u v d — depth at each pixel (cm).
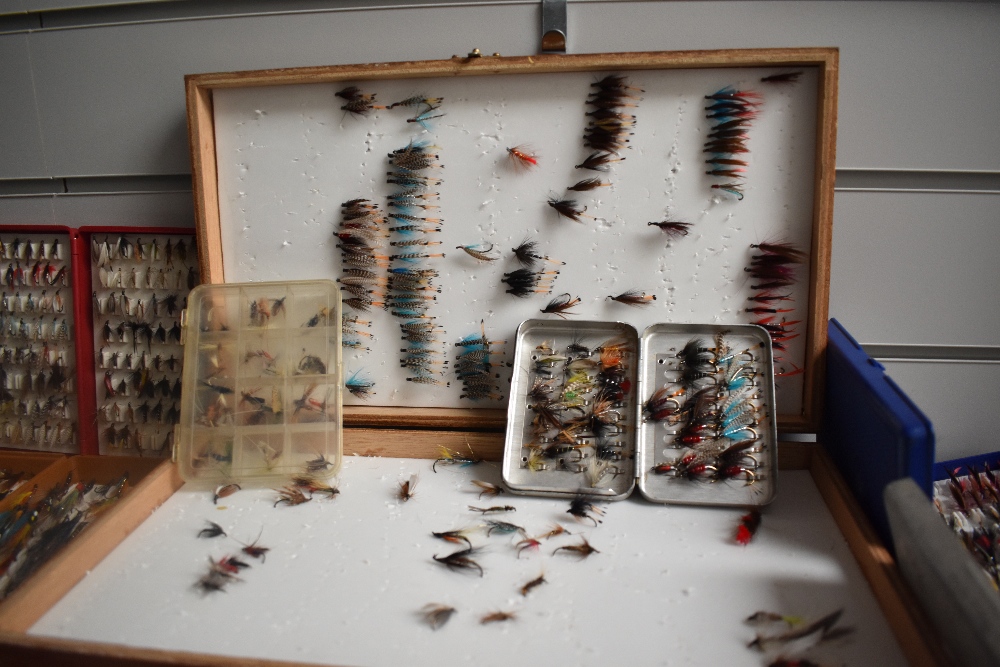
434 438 48
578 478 44
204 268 47
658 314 46
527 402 46
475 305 48
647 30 47
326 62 49
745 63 43
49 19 50
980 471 48
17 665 33
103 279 51
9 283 52
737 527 41
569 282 47
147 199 52
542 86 45
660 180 45
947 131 47
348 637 34
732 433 44
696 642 34
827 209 43
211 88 46
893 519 34
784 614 35
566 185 46
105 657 32
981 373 50
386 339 49
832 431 44
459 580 37
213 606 36
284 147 47
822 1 46
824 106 43
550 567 38
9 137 52
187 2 49
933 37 46
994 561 40
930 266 49
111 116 51
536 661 33
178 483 45
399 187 47
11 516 47
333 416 46
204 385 46
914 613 33
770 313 46
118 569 38
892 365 50
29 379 53
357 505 43
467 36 48
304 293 47
